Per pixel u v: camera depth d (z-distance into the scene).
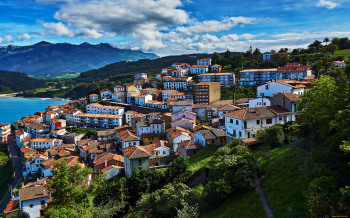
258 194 39.69
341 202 26.03
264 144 58.16
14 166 145.62
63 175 46.31
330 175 32.16
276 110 70.94
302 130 56.38
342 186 30.34
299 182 36.88
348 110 37.06
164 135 115.00
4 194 115.19
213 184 44.41
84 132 182.00
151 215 48.28
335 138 38.16
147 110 192.88
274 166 44.34
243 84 199.12
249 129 66.25
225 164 44.59
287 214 32.44
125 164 79.06
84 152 125.69
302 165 37.38
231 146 59.88
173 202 44.25
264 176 43.47
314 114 49.78
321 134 46.72
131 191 59.50
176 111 138.50
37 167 126.31
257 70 193.62
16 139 183.38
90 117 194.75
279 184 39.38
